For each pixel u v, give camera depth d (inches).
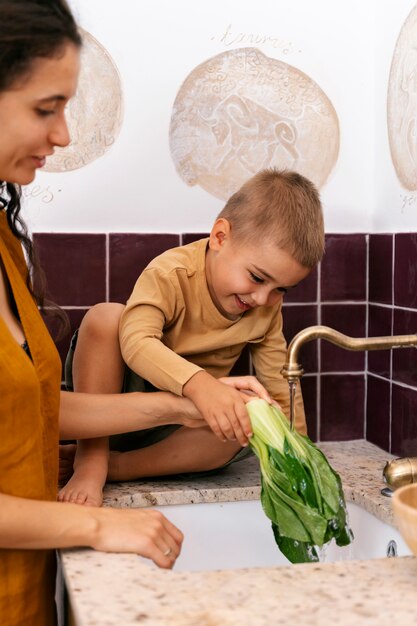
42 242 64.6
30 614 41.3
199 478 60.2
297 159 68.6
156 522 40.9
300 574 34.2
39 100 38.0
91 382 56.4
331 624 29.5
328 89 68.7
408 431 63.8
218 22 66.2
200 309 59.4
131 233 66.1
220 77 66.6
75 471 55.2
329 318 70.1
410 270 63.1
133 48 64.9
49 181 64.4
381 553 52.6
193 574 34.4
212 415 48.0
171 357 51.9
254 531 57.7
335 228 69.8
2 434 39.5
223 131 67.0
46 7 38.0
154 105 65.7
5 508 37.7
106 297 66.1
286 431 46.9
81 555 38.0
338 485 47.3
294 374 46.6
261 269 54.3
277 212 53.9
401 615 30.2
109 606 31.2
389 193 67.0
